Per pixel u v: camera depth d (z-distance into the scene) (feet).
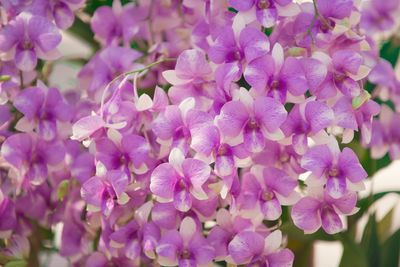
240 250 2.97
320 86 2.97
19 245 3.44
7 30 3.20
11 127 3.42
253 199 3.02
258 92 2.90
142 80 3.38
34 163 3.31
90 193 3.03
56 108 3.29
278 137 2.86
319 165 2.91
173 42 3.39
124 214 3.14
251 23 3.00
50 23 3.22
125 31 3.52
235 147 2.87
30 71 3.35
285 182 3.01
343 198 3.00
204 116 2.89
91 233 3.51
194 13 3.41
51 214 3.53
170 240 2.97
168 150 3.00
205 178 2.85
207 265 2.99
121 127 2.96
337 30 3.02
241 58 2.97
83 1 3.35
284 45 3.10
